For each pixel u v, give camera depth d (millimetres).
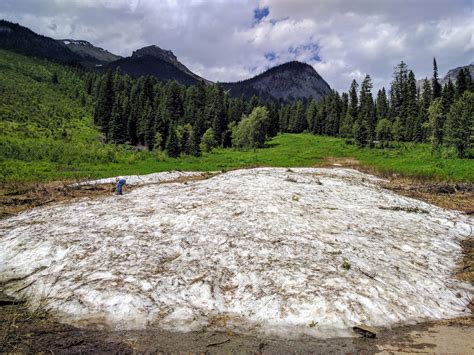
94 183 34031
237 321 9477
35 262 13000
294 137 127312
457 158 58656
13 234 16125
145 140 95750
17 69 151250
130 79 161875
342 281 10805
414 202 23938
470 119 59438
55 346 8336
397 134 89938
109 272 11539
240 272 11609
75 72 191375
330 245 13625
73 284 11047
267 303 9984
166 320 9398
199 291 10641
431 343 8539
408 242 15109
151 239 14438
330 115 133375
